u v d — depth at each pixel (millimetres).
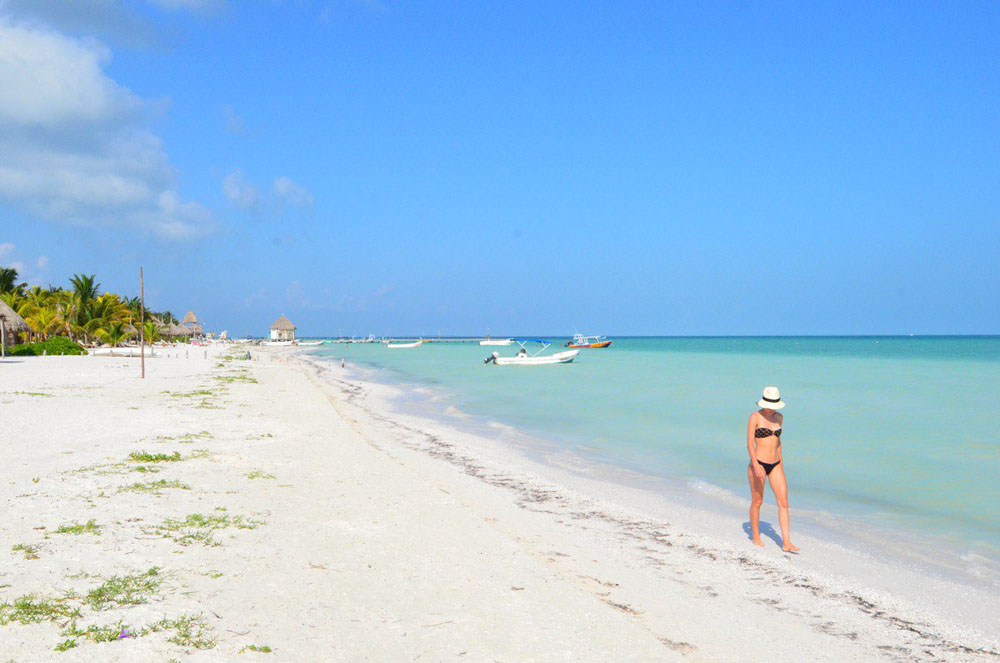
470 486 12320
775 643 5871
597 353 109062
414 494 10641
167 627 4977
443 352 123375
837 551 8742
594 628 5715
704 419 22844
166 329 110375
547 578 7035
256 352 104375
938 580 7715
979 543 9094
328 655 4785
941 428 20078
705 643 5773
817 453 16000
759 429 8898
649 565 8070
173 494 9484
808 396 30578
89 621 4980
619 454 16172
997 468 14188
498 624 5645
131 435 15047
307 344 189250
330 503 9695
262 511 8898
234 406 22891
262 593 5891
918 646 5961
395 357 95500
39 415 17812
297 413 21641
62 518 7863
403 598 6105
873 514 10586
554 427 21016
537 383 41031
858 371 52031
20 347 53250
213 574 6277
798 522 10133
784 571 7965
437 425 21484
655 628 6062
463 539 8258
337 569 6758
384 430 19906
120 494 9273
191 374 39688
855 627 6355
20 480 9906
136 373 37469
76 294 74250
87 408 19969
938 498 11625
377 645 5031
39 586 5629
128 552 6738
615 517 10375
